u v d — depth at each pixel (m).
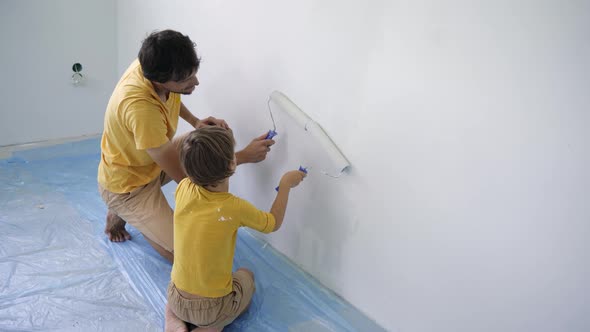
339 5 1.32
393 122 1.26
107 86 2.78
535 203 1.02
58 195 2.10
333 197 1.52
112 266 1.65
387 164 1.31
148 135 1.34
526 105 0.99
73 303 1.46
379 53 1.25
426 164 1.21
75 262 1.65
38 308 1.42
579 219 0.96
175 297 1.30
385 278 1.42
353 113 1.36
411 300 1.35
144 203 1.58
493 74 1.02
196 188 1.24
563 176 0.96
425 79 1.15
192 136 1.17
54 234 1.80
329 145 1.44
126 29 2.57
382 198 1.35
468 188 1.13
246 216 1.27
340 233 1.53
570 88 0.92
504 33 0.99
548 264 1.03
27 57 2.43
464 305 1.22
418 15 1.13
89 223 1.90
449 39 1.08
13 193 2.07
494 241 1.11
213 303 1.29
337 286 1.59
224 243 1.25
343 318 1.49
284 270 1.72
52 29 2.46
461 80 1.08
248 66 1.72
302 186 1.62
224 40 1.82
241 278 1.43
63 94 2.62
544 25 0.93
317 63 1.43
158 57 1.20
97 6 2.56
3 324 1.34
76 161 2.45
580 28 0.88
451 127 1.13
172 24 2.15
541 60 0.94
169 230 1.59
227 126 1.75
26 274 1.56
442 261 1.24
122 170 1.53
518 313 1.11
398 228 1.33
